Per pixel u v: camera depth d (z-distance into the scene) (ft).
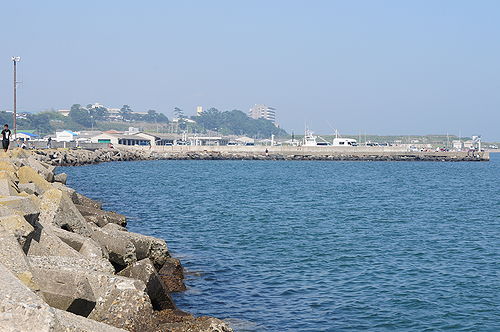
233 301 59.11
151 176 268.21
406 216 137.59
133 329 37.70
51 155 286.66
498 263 81.35
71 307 37.63
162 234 101.35
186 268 73.46
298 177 295.07
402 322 54.19
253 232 107.04
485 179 301.84
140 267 47.24
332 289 65.51
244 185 231.30
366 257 84.48
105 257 53.67
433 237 104.88
